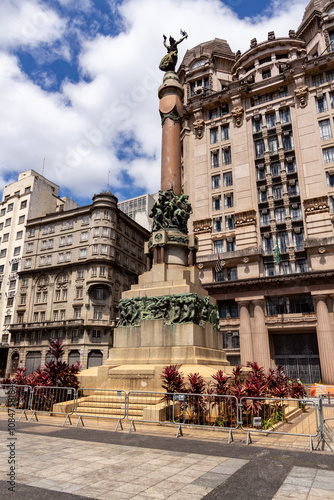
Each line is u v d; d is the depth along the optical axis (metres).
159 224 22.75
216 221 46.94
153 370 16.52
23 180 71.69
